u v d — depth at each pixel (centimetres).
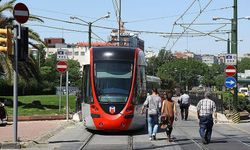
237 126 2795
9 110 3566
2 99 4203
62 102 5044
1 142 1738
